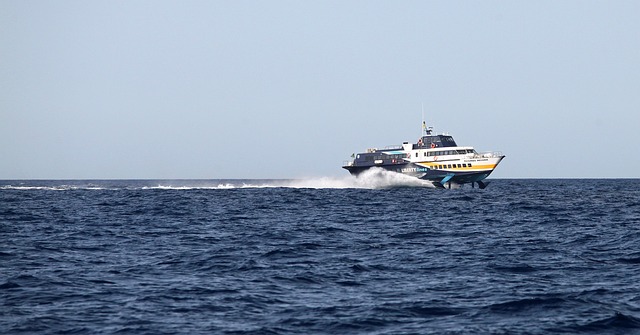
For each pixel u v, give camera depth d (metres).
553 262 96.69
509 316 63.53
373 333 57.75
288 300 70.12
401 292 74.44
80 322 60.66
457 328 59.25
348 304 68.19
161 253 105.00
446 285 78.75
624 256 102.06
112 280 80.62
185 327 59.31
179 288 75.88
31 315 62.88
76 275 83.69
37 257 99.81
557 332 58.03
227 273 86.31
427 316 63.59
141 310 65.25
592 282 80.31
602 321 61.06
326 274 85.69
